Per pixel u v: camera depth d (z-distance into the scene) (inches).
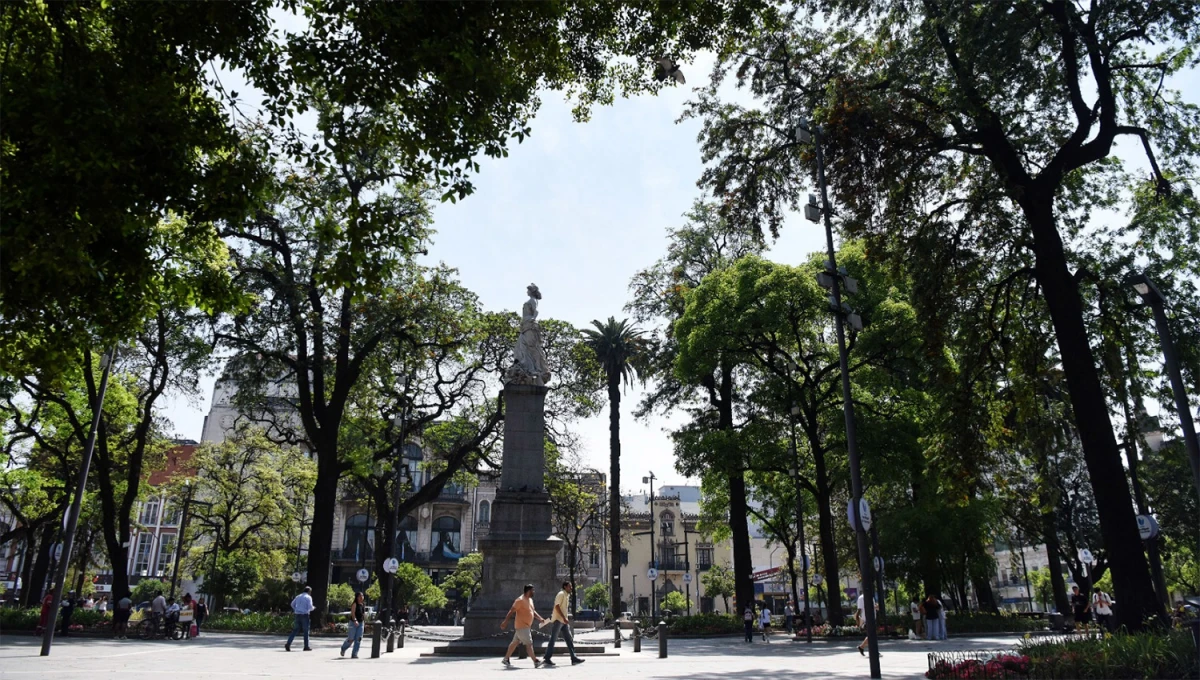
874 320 1245.1
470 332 1395.2
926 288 836.0
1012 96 778.2
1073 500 1775.3
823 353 1342.3
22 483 1348.4
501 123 427.2
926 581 1441.9
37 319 404.5
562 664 712.4
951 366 858.1
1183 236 854.5
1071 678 466.9
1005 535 1910.7
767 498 1846.7
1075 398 713.0
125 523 1272.1
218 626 1365.7
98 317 407.2
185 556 2372.0
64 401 1201.4
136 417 1413.6
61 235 349.4
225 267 500.7
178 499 2092.8
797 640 1248.2
